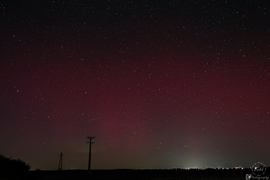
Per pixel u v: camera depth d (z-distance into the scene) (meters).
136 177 34.03
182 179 29.75
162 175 38.53
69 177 35.75
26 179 30.95
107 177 34.50
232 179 27.44
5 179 27.95
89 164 44.09
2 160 31.81
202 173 42.91
